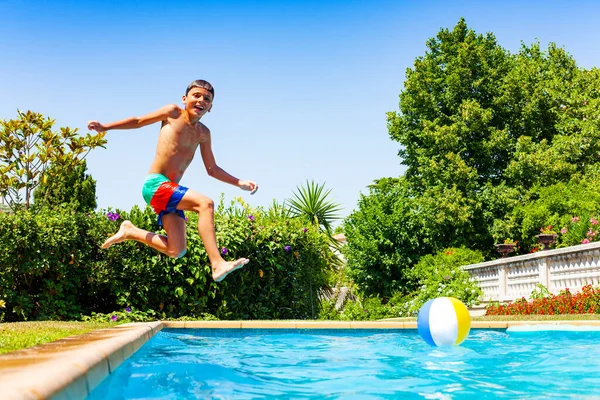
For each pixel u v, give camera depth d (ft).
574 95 83.41
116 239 16.81
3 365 8.23
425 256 70.13
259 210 43.50
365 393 12.54
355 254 75.20
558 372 15.38
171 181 16.14
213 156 17.62
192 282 34.96
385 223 74.49
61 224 33.22
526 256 49.24
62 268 32.76
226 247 36.37
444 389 12.98
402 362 17.76
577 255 43.37
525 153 78.64
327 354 20.07
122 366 12.50
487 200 79.82
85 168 74.23
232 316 36.96
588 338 24.34
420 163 86.58
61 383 7.18
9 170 46.83
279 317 39.63
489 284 56.95
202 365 16.94
